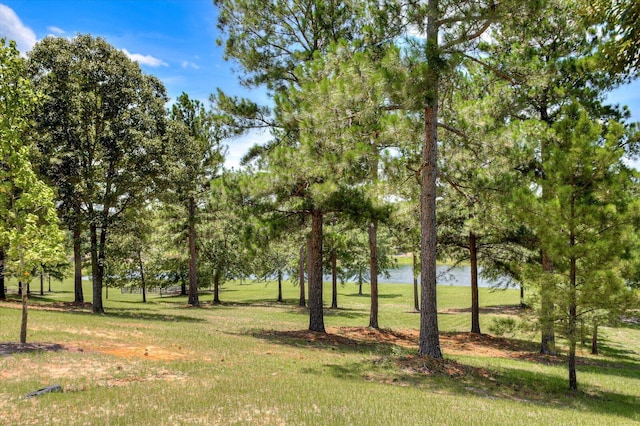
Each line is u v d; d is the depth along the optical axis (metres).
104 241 23.34
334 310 33.28
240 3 17.19
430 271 13.20
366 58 11.43
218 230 32.44
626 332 27.86
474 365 13.73
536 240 18.64
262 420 6.54
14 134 11.02
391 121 12.72
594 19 7.18
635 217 10.46
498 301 43.03
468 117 14.10
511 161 14.11
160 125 24.81
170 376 9.38
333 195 15.64
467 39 12.02
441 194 19.84
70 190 21.25
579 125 11.77
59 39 23.48
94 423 6.04
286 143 18.56
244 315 26.70
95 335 13.86
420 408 7.72
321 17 17.08
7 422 5.96
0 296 28.28
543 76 13.77
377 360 12.69
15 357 9.83
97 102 23.42
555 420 7.77
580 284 11.33
